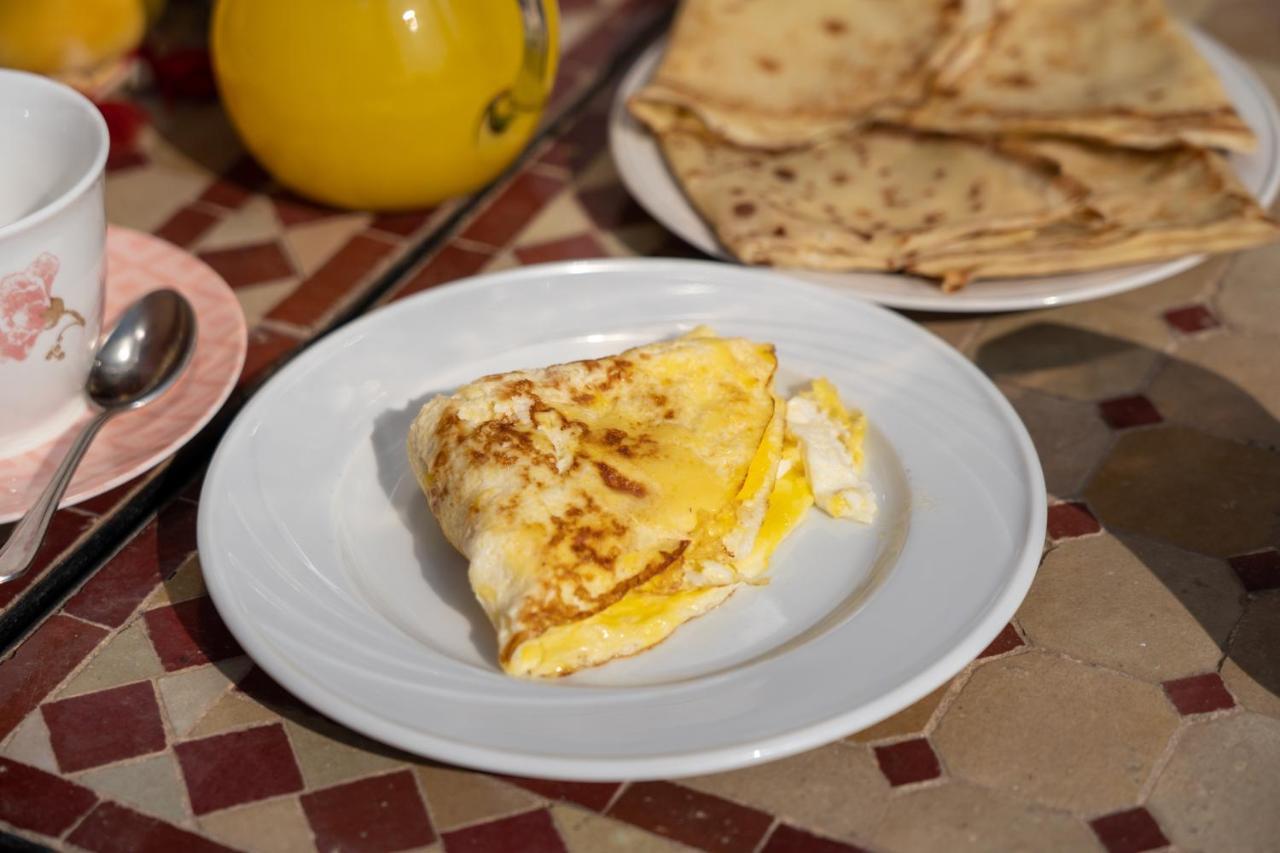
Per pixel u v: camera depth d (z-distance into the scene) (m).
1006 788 0.58
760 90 0.81
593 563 0.59
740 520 0.63
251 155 0.84
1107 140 0.78
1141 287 0.76
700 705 0.58
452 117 0.75
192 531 0.66
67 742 0.60
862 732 0.60
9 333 0.63
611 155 0.84
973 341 0.74
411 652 0.59
